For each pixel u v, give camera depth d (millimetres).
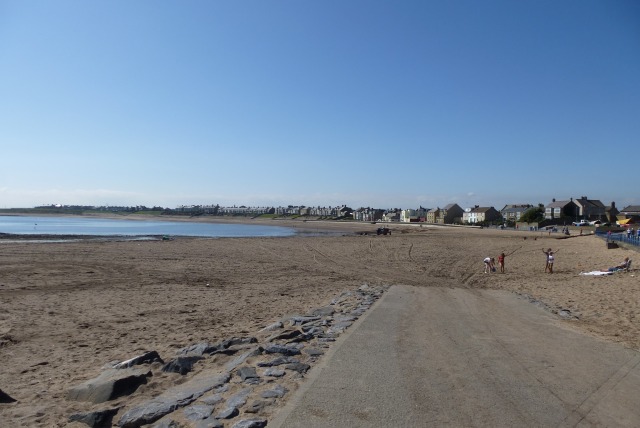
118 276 20734
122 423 4504
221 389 5344
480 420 4465
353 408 4672
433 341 7758
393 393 5125
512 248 46562
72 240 50312
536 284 19797
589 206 119250
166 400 4996
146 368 6316
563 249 43156
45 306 12969
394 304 12266
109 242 46094
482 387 5414
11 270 21656
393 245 50875
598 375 6000
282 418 4391
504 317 10773
